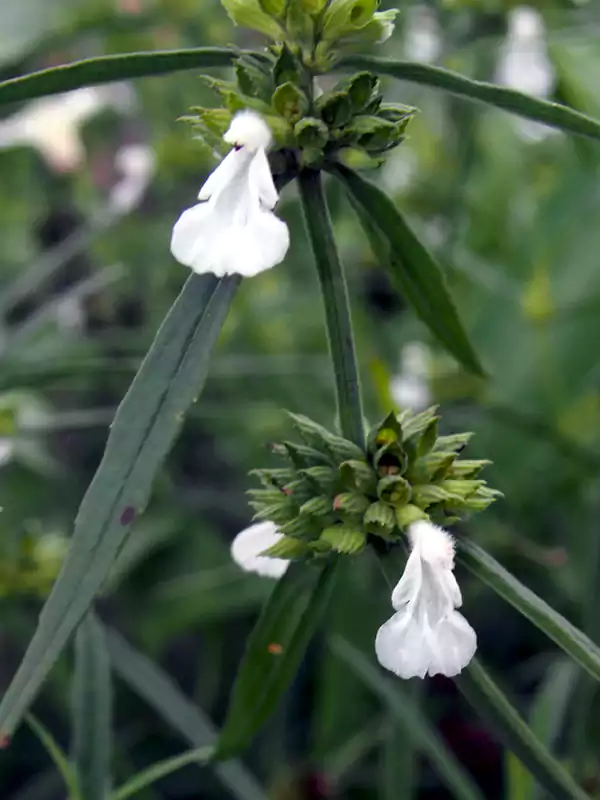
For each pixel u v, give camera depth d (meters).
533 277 0.34
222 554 0.34
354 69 0.18
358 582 0.28
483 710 0.18
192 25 0.31
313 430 0.19
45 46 0.28
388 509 0.18
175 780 0.29
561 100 0.26
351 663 0.24
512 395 0.33
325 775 0.27
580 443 0.31
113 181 0.37
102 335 0.36
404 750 0.23
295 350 0.35
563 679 0.23
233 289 0.17
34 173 0.39
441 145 0.38
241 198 0.18
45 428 0.27
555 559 0.29
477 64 0.29
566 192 0.34
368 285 0.39
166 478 0.31
